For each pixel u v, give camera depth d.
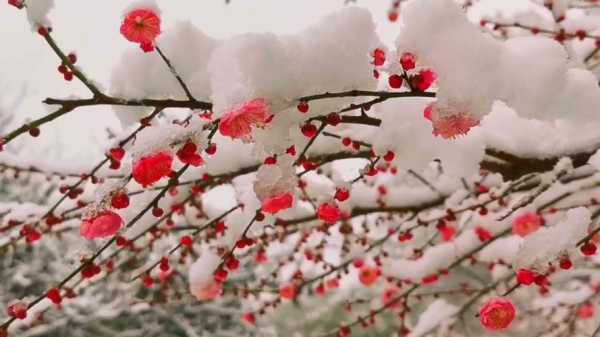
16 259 8.60
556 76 1.77
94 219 1.80
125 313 9.03
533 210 2.99
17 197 7.54
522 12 3.12
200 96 1.94
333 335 4.04
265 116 1.46
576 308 4.72
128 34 1.61
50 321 8.53
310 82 1.72
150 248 3.08
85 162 2.79
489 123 2.56
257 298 3.87
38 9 1.60
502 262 3.73
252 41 1.68
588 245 1.82
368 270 3.74
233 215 2.88
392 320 12.20
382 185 3.33
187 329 9.17
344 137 2.27
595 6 2.99
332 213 2.14
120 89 1.89
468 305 4.20
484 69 1.69
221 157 2.71
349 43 1.77
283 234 3.52
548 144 2.47
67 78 1.75
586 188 2.87
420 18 1.67
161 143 1.59
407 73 1.71
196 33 1.98
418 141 2.12
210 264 3.06
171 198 2.87
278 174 1.81
